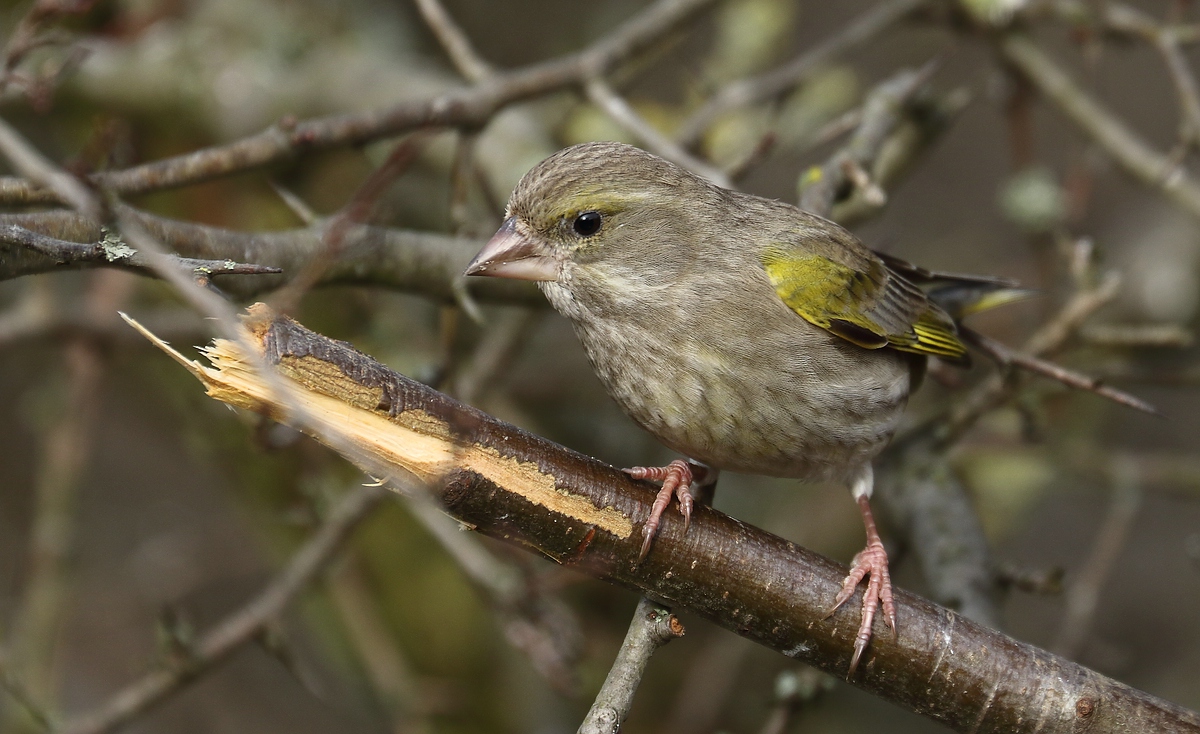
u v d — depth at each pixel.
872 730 13.02
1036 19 11.45
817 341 7.95
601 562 6.43
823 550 13.19
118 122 8.45
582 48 14.97
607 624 13.29
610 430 13.90
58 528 11.12
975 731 6.68
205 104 12.89
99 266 5.93
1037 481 12.66
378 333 11.98
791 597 6.62
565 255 7.82
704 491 8.07
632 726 13.12
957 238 15.48
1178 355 13.76
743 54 13.09
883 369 8.38
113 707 9.45
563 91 9.79
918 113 10.82
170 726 12.79
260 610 9.71
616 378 7.91
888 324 8.34
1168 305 13.92
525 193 7.87
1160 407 15.12
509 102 9.26
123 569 13.79
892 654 6.67
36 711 9.20
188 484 14.57
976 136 16.34
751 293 7.84
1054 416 12.85
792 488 13.85
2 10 13.00
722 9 13.35
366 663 12.16
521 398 13.65
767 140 9.19
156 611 13.41
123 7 13.34
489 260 7.83
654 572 6.49
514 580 10.33
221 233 7.54
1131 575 14.59
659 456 13.77
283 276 7.77
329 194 13.13
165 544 13.67
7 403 14.41
